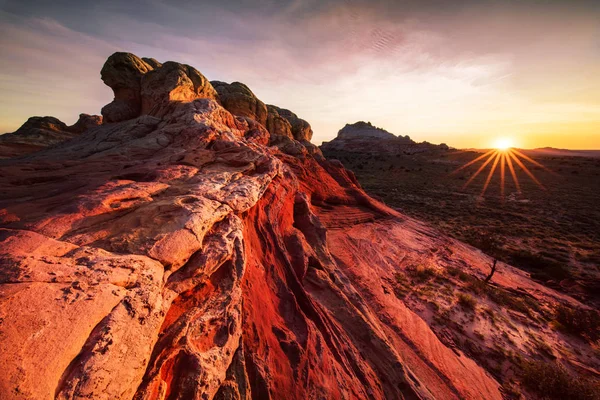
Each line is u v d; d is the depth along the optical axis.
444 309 17.36
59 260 4.64
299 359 8.02
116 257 5.30
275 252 12.21
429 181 78.56
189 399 5.15
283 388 7.11
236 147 15.99
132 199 8.30
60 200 7.71
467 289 20.55
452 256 27.84
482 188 68.25
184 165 12.77
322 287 13.62
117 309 4.36
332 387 8.10
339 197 36.00
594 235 37.28
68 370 3.48
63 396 3.26
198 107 19.86
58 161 13.02
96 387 3.56
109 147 17.30
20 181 10.01
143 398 4.39
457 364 13.09
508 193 62.59
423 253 27.23
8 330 3.21
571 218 44.91
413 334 14.51
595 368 14.14
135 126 19.27
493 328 16.14
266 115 39.31
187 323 5.96
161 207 7.82
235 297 7.60
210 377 5.59
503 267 27.14
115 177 10.75
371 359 10.87
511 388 12.26
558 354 14.89
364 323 12.11
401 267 23.34
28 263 4.21
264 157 15.95
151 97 23.78
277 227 13.85
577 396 11.65
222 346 6.50
